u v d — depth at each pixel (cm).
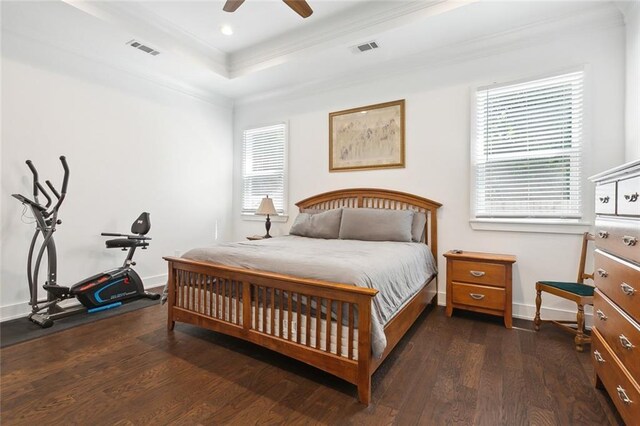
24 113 295
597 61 270
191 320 249
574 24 276
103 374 194
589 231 272
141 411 159
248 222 502
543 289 259
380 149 382
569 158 283
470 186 326
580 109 276
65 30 295
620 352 141
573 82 281
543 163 293
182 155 441
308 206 433
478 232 323
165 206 420
